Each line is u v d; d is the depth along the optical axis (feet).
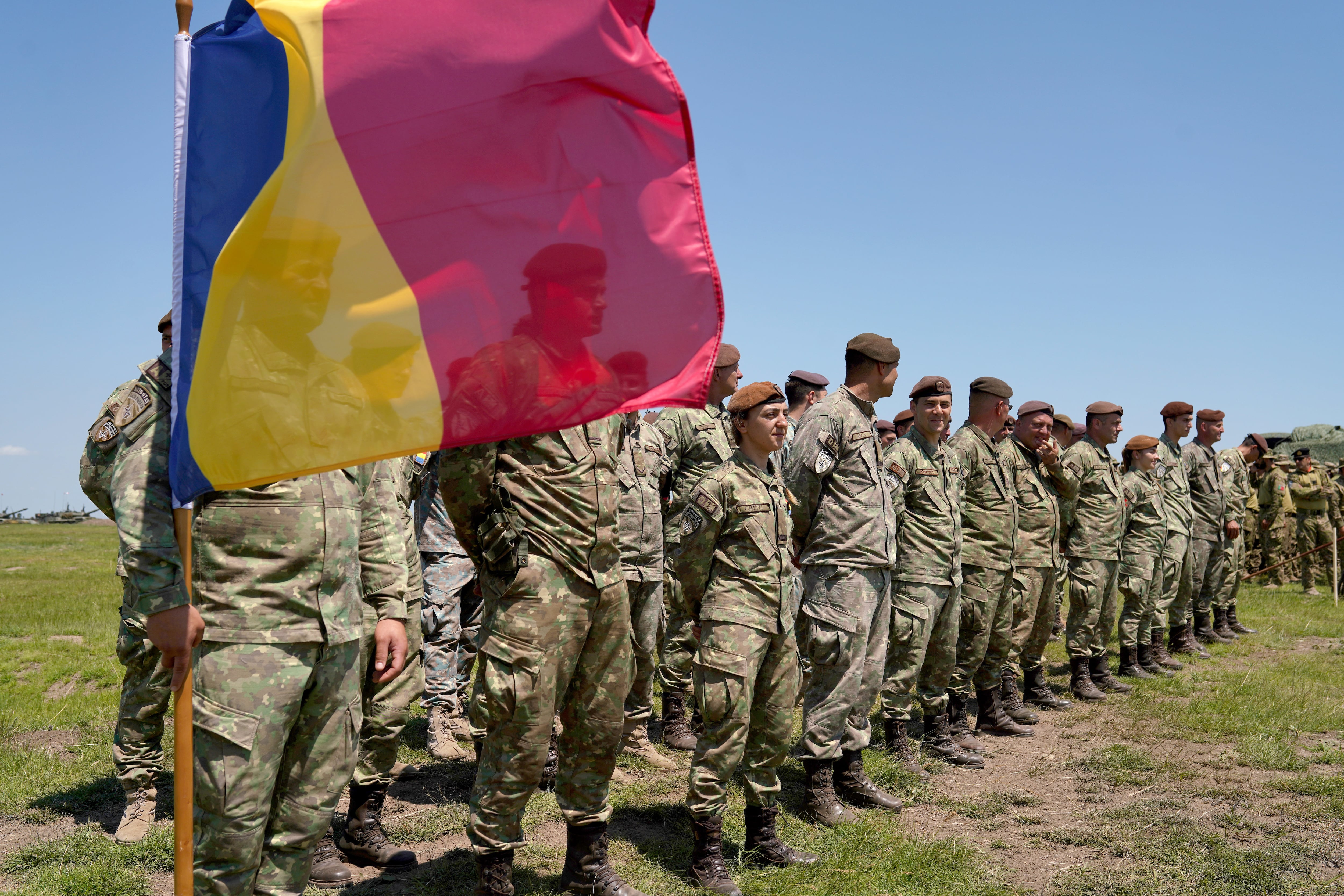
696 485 15.14
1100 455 29.30
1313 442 71.61
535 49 10.50
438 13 10.28
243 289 9.33
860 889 13.98
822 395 27.30
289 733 9.96
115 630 34.53
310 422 9.47
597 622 12.39
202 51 9.55
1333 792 19.13
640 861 14.79
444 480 11.70
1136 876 14.92
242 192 9.53
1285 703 26.50
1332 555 55.21
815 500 17.63
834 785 18.17
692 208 10.99
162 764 16.20
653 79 10.87
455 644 20.65
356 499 10.69
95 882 13.29
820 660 17.19
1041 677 27.73
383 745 14.44
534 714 11.81
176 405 8.94
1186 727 24.62
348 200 9.78
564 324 10.46
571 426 10.38
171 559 8.72
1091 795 19.21
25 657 29.22
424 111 10.09
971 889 14.12
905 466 20.35
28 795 17.51
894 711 20.58
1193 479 37.78
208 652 9.43
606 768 12.82
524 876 13.79
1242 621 44.32
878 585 17.48
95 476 11.64
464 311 10.13
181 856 8.57
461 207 10.18
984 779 20.35
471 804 12.23
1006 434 28.12
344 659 10.18
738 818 16.87
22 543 109.19
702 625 14.47
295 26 9.82
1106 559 28.76
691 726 23.31
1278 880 14.83
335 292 9.67
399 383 9.86
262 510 9.68
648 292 10.75
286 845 9.98
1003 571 23.32
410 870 14.26
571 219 10.56
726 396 24.23
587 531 12.09
